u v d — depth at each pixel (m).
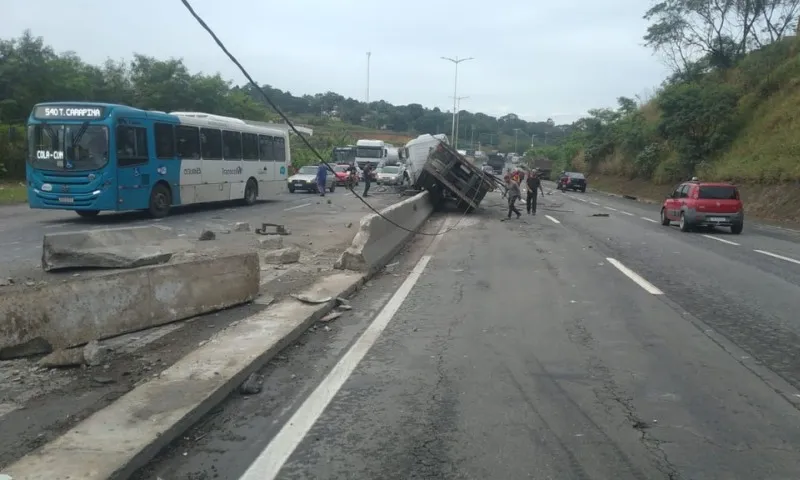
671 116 43.03
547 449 4.38
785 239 19.56
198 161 21.97
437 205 28.06
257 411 5.02
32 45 36.50
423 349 6.77
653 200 43.31
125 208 18.27
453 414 4.99
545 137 167.38
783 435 4.67
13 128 18.41
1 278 9.68
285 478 3.93
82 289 6.50
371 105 145.62
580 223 23.30
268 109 72.75
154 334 6.94
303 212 23.88
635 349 6.88
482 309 8.75
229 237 15.83
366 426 4.74
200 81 49.06
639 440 4.55
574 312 8.64
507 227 21.16
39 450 4.04
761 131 37.28
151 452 4.16
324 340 7.10
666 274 12.01
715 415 5.04
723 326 7.96
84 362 5.87
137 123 18.69
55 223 17.95
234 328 7.06
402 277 11.30
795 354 6.76
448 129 139.50
